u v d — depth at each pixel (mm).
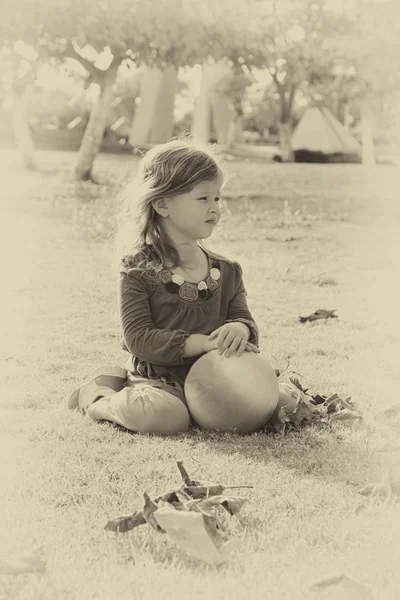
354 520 3332
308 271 10266
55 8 18922
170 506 3072
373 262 11250
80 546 3061
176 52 20359
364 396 5309
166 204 4758
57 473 3861
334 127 41156
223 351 4551
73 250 11602
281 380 5551
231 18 20781
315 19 26391
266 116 55562
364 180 26391
